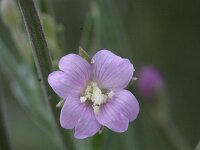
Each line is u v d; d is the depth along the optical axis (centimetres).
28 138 36
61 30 23
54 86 18
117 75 19
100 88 19
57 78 18
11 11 23
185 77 34
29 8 18
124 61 19
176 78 34
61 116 18
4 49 25
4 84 34
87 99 19
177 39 34
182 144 27
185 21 34
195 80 34
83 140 23
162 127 27
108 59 19
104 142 24
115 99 19
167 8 34
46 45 18
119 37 26
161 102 27
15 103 35
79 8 30
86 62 19
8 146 21
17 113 36
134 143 27
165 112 27
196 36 35
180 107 34
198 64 34
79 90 19
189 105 34
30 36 18
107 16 26
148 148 30
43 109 24
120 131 18
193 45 34
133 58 29
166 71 34
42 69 19
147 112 28
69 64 19
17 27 23
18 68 24
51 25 22
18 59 25
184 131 34
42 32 18
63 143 22
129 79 19
